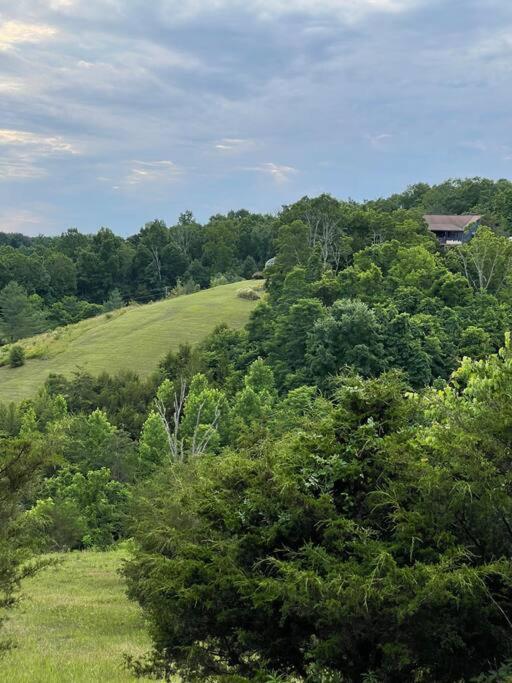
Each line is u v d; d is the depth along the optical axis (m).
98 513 35.84
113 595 19.77
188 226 184.25
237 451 7.13
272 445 6.73
